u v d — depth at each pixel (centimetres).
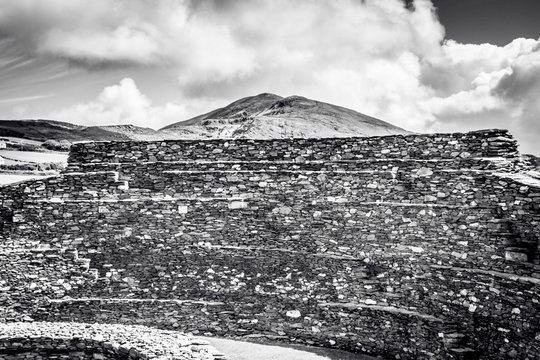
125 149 3061
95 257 2822
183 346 2078
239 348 2438
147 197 2919
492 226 2267
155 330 2308
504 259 2183
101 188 2912
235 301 2694
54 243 2844
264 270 2703
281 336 2589
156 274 2786
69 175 2928
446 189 2491
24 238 2848
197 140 3019
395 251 2542
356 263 2573
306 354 2378
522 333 2000
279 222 2783
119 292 2759
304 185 2792
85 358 2209
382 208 2612
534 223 2134
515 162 2480
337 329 2492
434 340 2231
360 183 2705
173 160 3027
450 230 2405
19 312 2692
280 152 2933
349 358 2350
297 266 2669
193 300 2722
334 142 2861
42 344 2239
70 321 2683
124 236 2841
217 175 2902
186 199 2858
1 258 2730
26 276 2727
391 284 2509
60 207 2873
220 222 2830
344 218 2691
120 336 2214
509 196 2250
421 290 2411
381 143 2781
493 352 2097
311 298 2608
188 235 2828
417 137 2700
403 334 2334
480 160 2472
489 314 2136
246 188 2861
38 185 2908
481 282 2189
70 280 2744
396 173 2648
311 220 2744
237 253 2750
